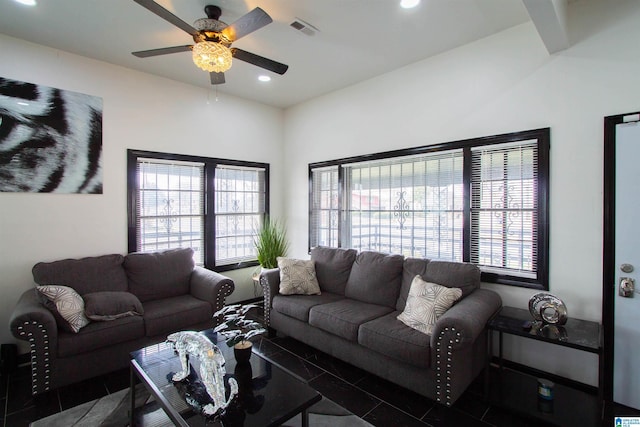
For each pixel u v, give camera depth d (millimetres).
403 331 2461
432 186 3400
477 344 2494
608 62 2365
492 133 2930
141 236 3748
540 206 2662
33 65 2998
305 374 2801
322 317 2922
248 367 2082
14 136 2924
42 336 2373
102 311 2688
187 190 4137
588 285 2463
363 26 2742
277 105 4945
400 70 3594
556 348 2611
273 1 2391
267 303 3566
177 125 3957
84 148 3291
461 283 2756
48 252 3115
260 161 4832
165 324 2945
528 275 2771
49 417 2211
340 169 4258
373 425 2146
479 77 2998
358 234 4121
